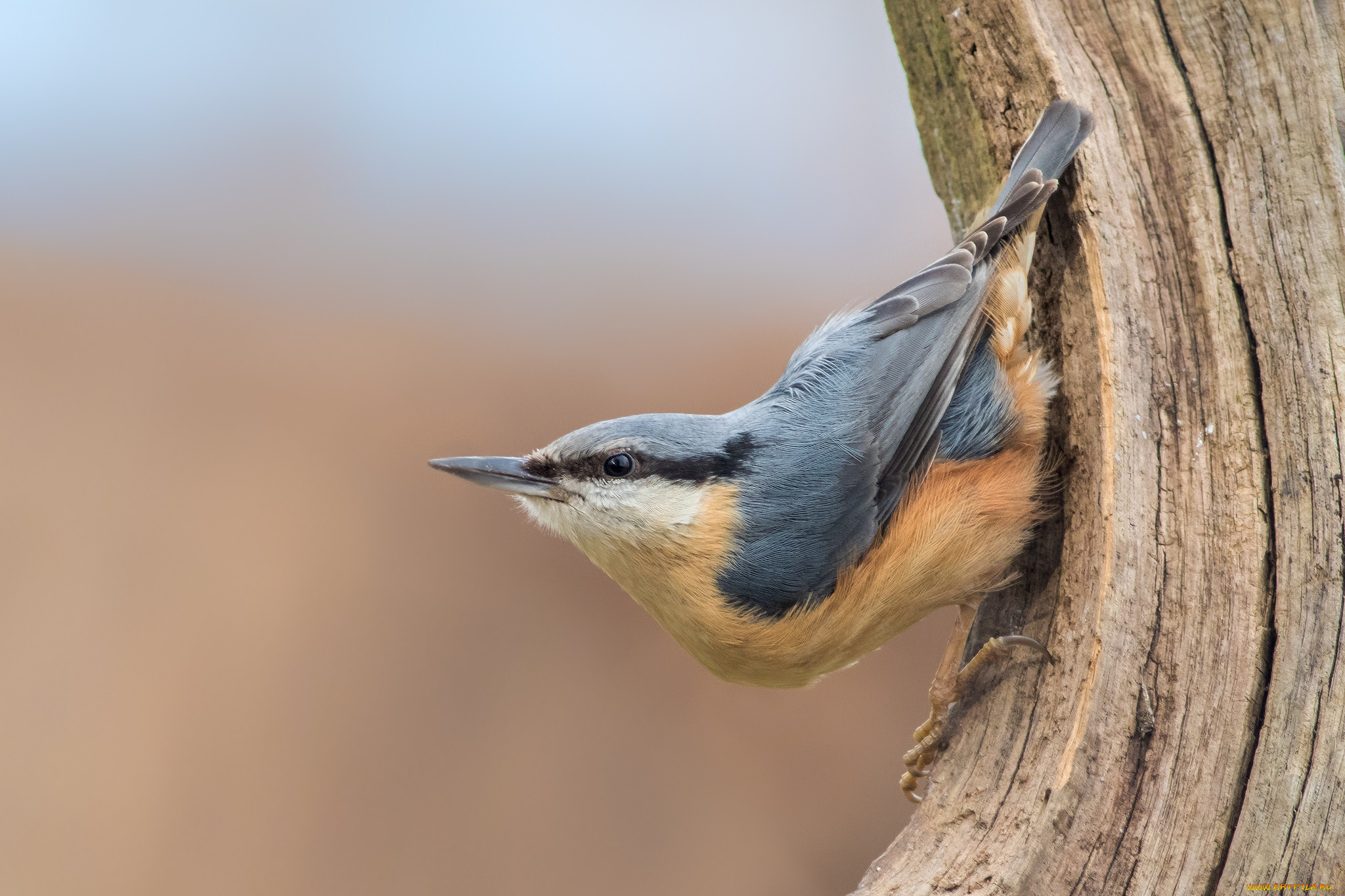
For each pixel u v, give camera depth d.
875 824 9.85
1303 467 5.01
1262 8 5.49
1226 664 4.96
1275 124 5.41
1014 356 6.17
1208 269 5.43
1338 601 4.80
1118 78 5.84
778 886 9.36
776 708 10.50
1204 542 5.14
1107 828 5.01
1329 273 5.17
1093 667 5.20
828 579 6.15
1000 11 6.15
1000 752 5.60
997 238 5.68
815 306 12.27
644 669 10.73
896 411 6.21
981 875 5.23
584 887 9.38
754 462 6.34
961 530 6.05
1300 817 4.69
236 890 8.79
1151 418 5.41
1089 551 5.46
